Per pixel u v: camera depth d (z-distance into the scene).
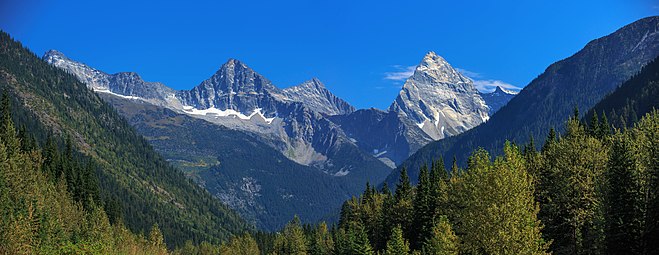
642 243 58.25
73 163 171.62
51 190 120.44
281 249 179.00
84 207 144.88
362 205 138.00
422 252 87.50
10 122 137.50
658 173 58.72
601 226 59.03
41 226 76.38
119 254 70.69
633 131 77.06
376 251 117.94
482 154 62.56
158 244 141.75
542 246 56.50
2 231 57.53
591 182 63.44
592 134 110.19
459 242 62.38
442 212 91.56
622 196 58.84
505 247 54.22
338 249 122.44
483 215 56.09
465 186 62.41
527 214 55.53
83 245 61.44
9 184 95.69
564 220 64.69
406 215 112.88
